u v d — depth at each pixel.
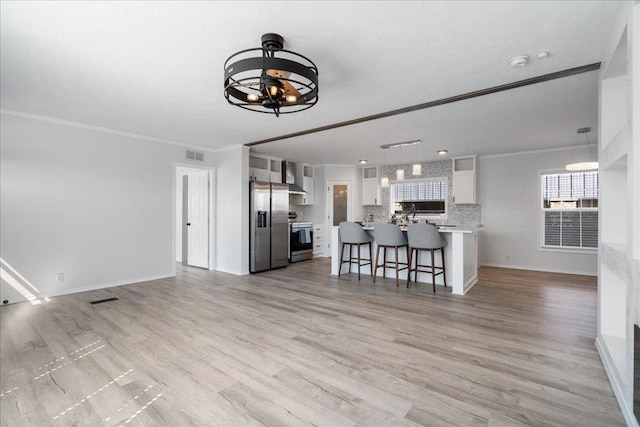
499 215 6.56
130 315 3.45
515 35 2.24
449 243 4.81
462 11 1.97
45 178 4.10
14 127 3.85
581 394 1.96
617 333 2.42
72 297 4.16
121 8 1.91
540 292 4.43
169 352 2.56
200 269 6.23
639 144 1.67
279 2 1.87
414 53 2.49
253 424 1.70
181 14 1.97
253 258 5.86
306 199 8.02
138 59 2.55
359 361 2.40
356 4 1.89
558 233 6.02
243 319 3.33
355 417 1.75
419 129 4.68
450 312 3.55
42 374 2.21
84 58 2.53
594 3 1.89
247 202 5.87
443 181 7.33
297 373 2.23
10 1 1.82
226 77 2.12
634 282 1.62
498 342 2.73
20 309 3.65
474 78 2.95
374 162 7.79
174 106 3.68
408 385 2.07
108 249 4.70
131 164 4.94
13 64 2.62
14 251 3.88
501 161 6.54
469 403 1.88
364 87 3.14
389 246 4.88
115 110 3.83
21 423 1.71
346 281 5.16
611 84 2.51
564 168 5.87
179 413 1.79
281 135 5.10
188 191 6.75
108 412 1.80
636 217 1.66
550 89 3.17
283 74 2.17
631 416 1.63
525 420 1.72
